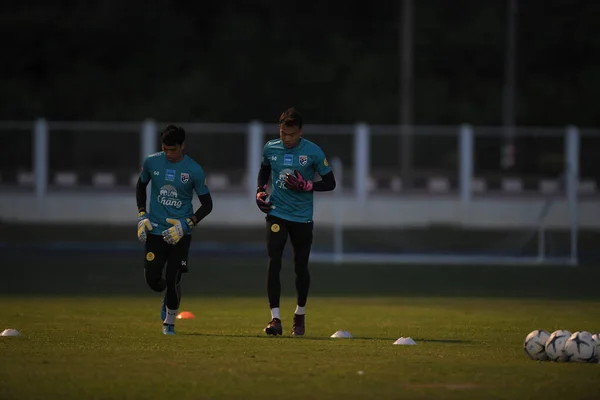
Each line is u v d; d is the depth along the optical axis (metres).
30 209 119.81
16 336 38.03
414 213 121.25
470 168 123.88
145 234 38.38
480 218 120.75
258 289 66.94
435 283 72.94
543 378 28.02
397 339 39.28
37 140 121.38
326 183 40.22
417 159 125.62
